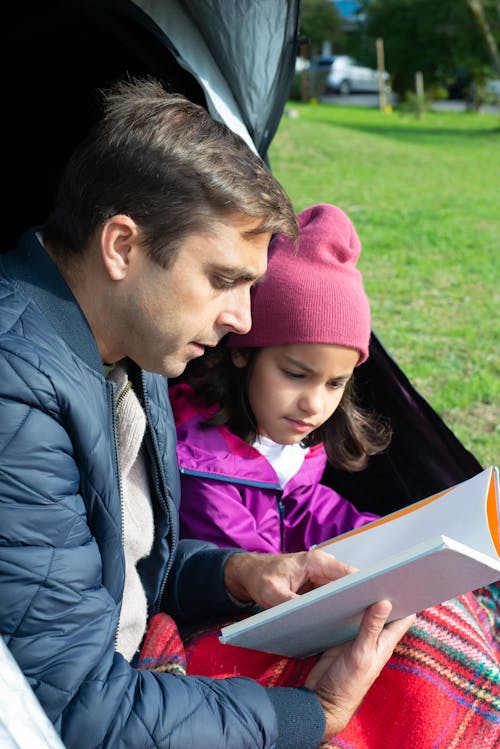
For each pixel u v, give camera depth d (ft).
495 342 19.85
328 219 7.34
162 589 6.51
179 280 4.88
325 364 7.11
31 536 4.49
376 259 27.35
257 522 7.57
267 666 6.33
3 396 4.49
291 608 5.42
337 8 120.37
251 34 7.75
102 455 4.92
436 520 6.31
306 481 8.00
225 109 7.91
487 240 31.04
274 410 7.29
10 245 9.02
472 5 76.59
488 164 50.85
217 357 7.51
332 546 6.72
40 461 4.53
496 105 91.09
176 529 6.42
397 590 5.45
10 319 4.75
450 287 24.61
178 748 4.77
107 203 4.83
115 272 4.90
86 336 4.98
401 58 96.73
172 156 4.76
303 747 5.43
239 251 4.92
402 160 49.90
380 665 5.85
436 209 36.37
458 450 8.30
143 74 8.32
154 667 6.04
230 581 6.57
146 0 7.63
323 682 5.76
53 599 4.52
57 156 8.70
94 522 5.04
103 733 4.57
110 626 4.78
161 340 5.06
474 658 6.28
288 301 7.01
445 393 16.52
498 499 6.13
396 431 8.64
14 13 8.08
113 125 4.94
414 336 19.95
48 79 8.44
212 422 7.55
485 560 5.28
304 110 80.02
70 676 4.51
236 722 5.03
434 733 5.99
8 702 4.08
